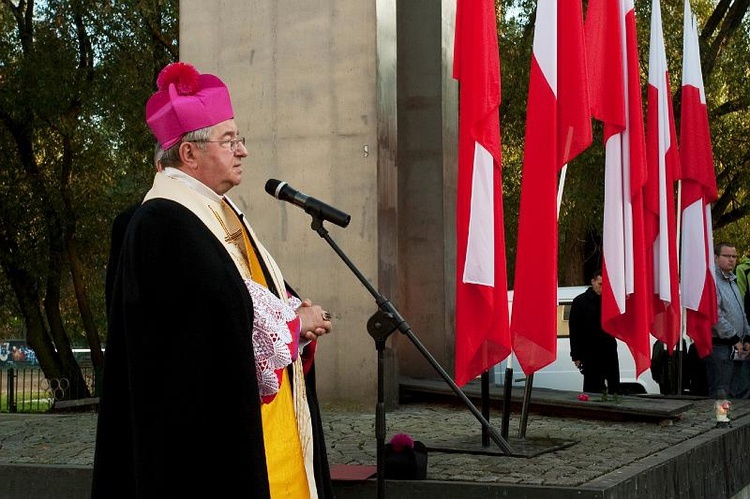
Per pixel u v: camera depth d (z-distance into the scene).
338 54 10.45
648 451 7.04
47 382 18.59
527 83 19.28
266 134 10.63
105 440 3.30
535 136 7.36
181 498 3.13
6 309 22.20
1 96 19.06
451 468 6.20
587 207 19.53
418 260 12.02
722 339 12.77
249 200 10.64
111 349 3.34
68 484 6.25
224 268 3.30
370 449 7.22
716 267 12.97
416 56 12.13
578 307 11.46
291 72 10.59
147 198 3.52
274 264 3.86
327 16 10.51
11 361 33.19
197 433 3.17
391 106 10.77
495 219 7.15
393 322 5.06
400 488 5.62
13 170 19.98
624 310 8.39
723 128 21.34
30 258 20.03
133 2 18.45
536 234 7.30
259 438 3.22
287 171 10.56
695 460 7.23
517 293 7.34
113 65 19.08
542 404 9.63
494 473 5.96
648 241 11.12
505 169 20.83
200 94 3.63
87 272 21.70
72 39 19.14
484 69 7.16
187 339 3.21
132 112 18.97
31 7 19.89
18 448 7.34
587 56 8.62
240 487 3.16
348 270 10.33
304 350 3.85
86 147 20.00
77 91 19.30
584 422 9.16
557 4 7.56
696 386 13.91
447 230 12.04
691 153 13.16
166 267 3.25
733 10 21.66
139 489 3.16
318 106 10.49
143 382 3.20
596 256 23.86
